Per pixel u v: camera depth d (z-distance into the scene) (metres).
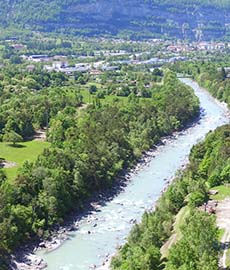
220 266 105.62
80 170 180.25
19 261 137.62
